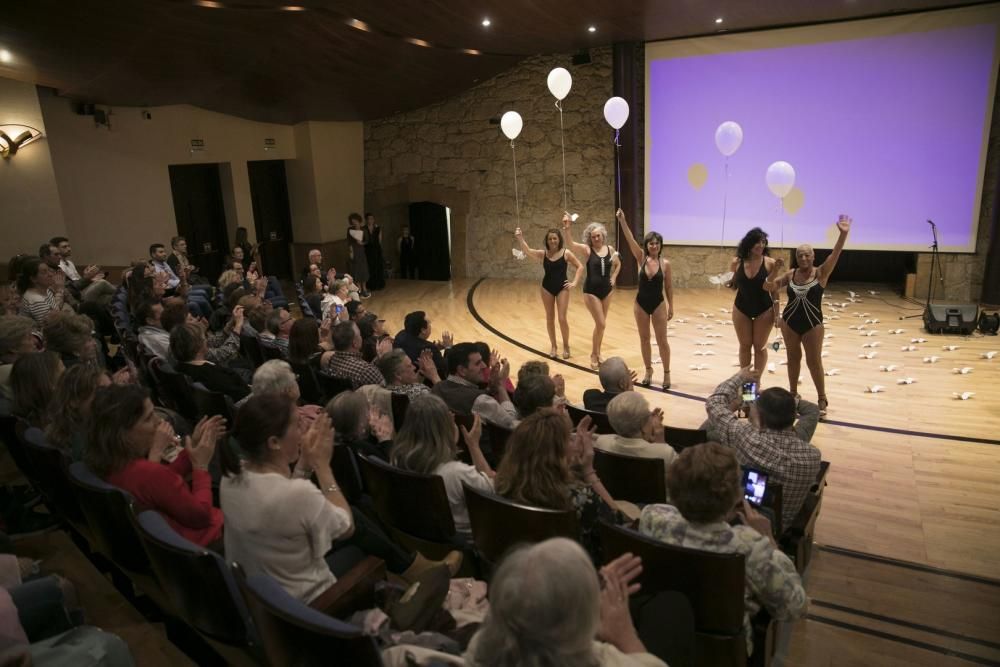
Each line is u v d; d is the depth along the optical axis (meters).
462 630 2.16
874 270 10.73
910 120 9.18
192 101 10.65
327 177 13.05
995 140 8.87
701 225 10.83
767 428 3.22
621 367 4.33
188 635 2.61
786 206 10.16
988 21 8.53
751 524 2.53
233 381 4.32
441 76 11.20
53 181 9.69
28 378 3.40
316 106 11.68
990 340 7.96
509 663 1.23
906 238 9.55
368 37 9.01
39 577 2.54
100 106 10.16
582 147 11.63
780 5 8.32
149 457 2.74
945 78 8.88
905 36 8.97
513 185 12.35
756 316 6.14
